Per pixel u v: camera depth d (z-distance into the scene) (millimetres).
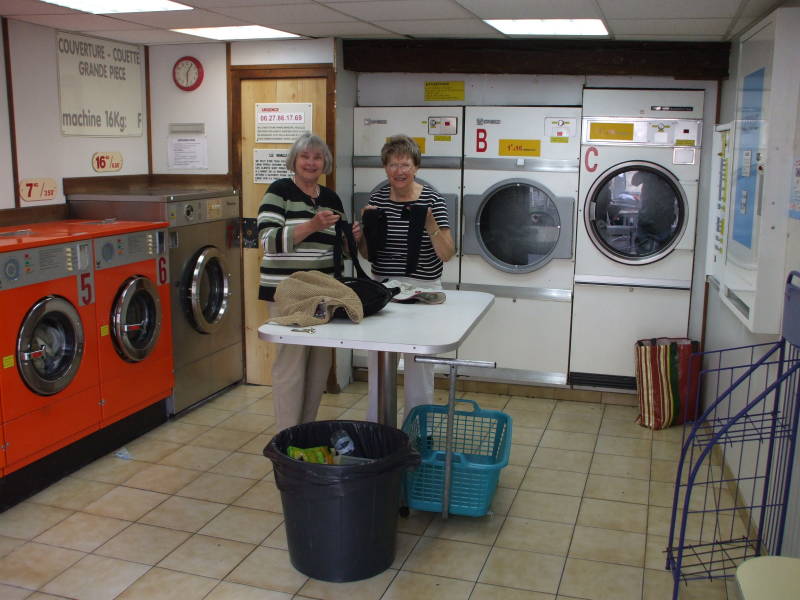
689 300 4801
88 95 4648
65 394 3664
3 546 3119
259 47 4918
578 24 4051
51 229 3895
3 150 4051
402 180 3570
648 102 4652
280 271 3588
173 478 3799
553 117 4781
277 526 3328
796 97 2893
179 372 4598
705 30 4090
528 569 2998
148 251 4207
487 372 5191
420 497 3338
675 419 4574
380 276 3787
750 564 1981
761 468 3188
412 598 2781
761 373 3287
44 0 3553
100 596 2775
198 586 2846
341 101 4938
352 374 5410
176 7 3701
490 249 5062
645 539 3250
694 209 4691
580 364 5027
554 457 4145
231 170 5125
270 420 4629
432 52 4859
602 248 4840
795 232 2848
